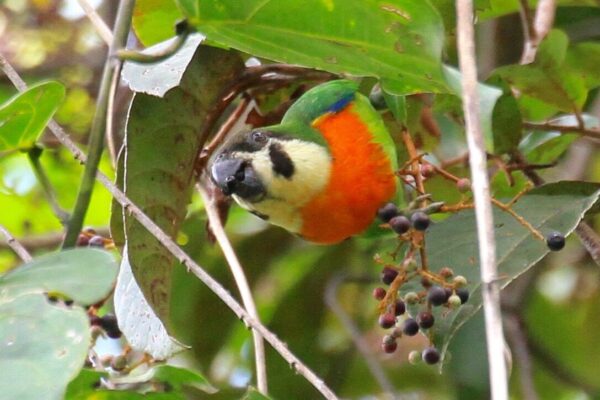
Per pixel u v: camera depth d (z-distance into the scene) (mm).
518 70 5945
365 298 9430
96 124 4254
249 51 4621
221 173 6207
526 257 5250
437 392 9383
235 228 9016
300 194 6098
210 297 8727
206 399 8672
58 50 10203
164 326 5152
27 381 3521
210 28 4406
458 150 7660
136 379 5086
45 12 10281
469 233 5418
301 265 9328
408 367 9414
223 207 6602
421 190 5363
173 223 5660
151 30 6598
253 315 5738
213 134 7309
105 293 3723
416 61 4523
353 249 9078
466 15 3973
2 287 3818
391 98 5754
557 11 7617
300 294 9117
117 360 5293
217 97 6012
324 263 9094
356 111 6074
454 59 6789
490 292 3561
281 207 6219
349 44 4504
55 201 4969
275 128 6242
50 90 4793
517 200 5449
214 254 8750
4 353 3615
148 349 5070
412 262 4863
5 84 10227
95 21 6098
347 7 4324
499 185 6688
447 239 5422
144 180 5547
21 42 10305
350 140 6016
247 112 6816
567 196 5473
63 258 3875
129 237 5266
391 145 6066
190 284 8656
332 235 6316
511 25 8609
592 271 9586
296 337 9117
